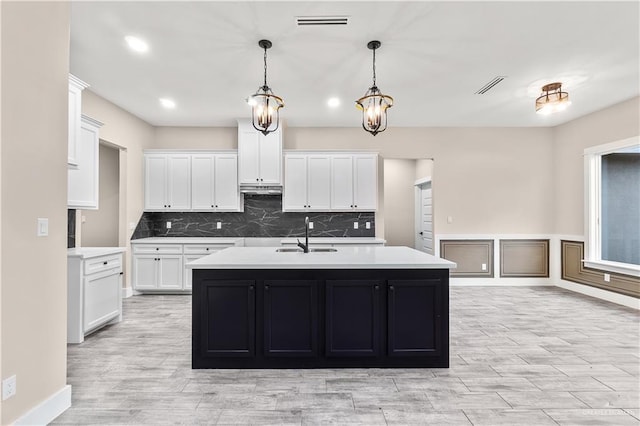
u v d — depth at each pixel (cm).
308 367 258
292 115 503
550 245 569
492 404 209
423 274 258
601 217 489
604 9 249
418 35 285
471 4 245
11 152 171
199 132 562
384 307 257
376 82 382
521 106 466
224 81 380
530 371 253
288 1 241
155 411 201
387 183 743
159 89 403
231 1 240
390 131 566
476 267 567
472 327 354
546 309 423
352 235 564
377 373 250
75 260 312
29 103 182
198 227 562
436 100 442
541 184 571
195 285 255
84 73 358
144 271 497
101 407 205
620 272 444
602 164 489
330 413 199
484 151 570
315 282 255
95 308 332
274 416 196
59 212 202
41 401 187
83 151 338
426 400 213
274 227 564
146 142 538
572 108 470
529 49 309
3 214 166
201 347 256
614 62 333
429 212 686
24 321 177
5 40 168
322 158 535
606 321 374
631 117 431
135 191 509
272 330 256
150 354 286
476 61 332
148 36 285
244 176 525
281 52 314
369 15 258
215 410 202
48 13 195
